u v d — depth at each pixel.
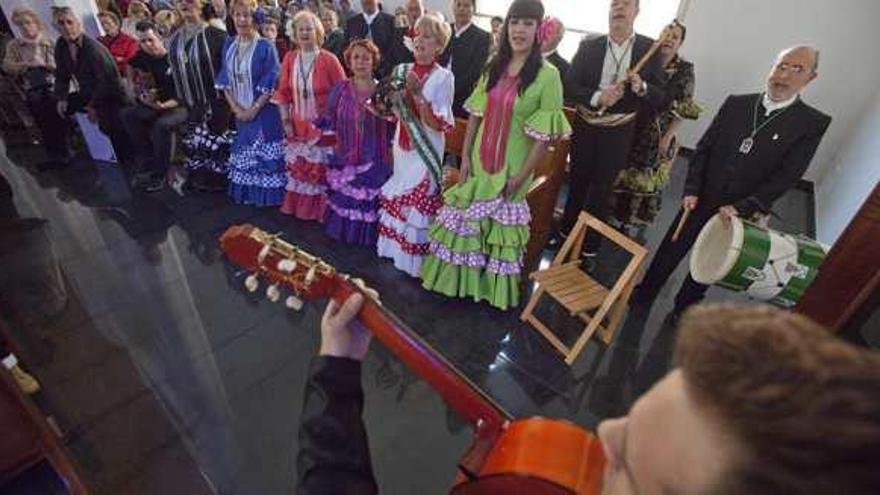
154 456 1.57
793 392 0.22
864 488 0.20
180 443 1.62
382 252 2.58
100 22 3.37
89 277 2.40
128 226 2.83
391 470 1.58
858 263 0.99
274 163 2.93
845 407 0.21
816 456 0.21
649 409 0.30
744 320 0.27
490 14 5.27
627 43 2.25
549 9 4.94
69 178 3.31
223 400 1.78
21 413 1.34
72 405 1.72
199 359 1.95
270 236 0.94
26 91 3.29
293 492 1.50
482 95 1.84
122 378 1.84
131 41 3.42
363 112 2.30
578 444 0.73
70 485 1.41
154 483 1.49
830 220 3.20
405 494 1.52
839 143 3.90
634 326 2.27
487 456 0.80
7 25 3.79
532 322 2.15
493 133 1.84
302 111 2.59
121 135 3.41
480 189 1.95
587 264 2.76
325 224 2.86
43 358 1.92
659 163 2.89
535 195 2.23
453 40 3.06
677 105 2.75
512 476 0.70
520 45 1.64
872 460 0.20
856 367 0.22
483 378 1.95
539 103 1.73
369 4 3.92
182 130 3.25
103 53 3.08
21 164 3.46
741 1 3.92
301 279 0.89
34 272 2.43
